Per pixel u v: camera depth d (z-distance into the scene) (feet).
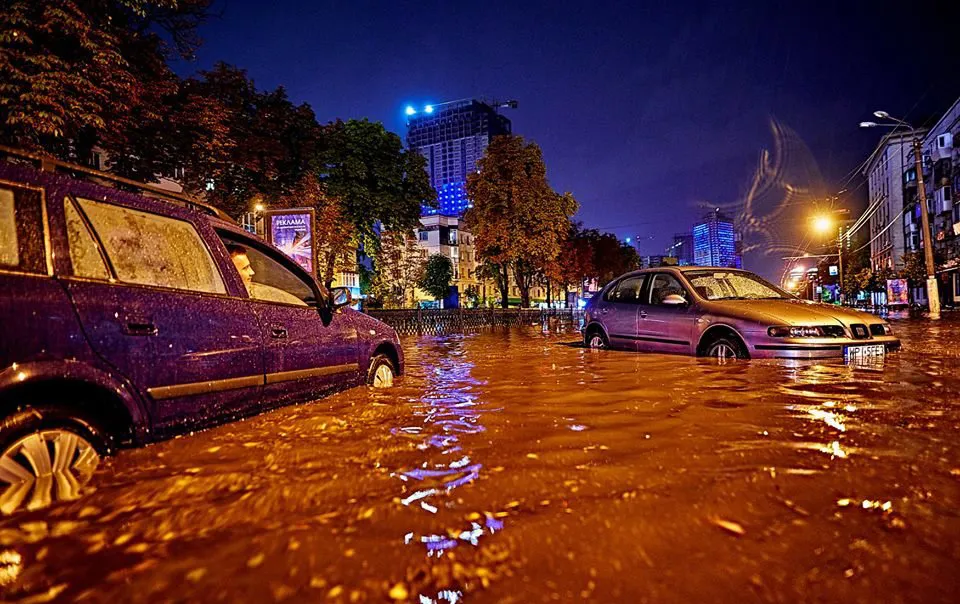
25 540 5.65
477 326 97.91
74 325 8.14
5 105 27.86
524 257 115.44
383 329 18.29
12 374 7.13
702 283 25.76
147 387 9.11
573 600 4.50
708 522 5.95
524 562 5.13
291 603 4.48
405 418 11.61
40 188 8.63
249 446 9.28
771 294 26.09
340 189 89.15
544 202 113.80
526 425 10.77
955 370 17.74
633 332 27.22
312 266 47.39
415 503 6.59
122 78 32.96
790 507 6.33
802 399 13.02
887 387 14.57
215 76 67.15
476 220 116.67
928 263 79.77
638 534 5.67
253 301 12.47
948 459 8.07
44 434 7.41
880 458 8.15
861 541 5.47
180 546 5.50
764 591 4.61
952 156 158.10
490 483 7.28
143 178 48.19
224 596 4.59
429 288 181.98
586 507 6.39
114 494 6.97
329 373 14.58
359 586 4.73
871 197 268.62
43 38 29.50
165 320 9.76
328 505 6.56
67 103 29.27
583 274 178.40
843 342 20.62
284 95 73.51
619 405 12.68
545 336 51.52
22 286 7.70
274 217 47.65
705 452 8.61
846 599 4.48
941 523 5.84
